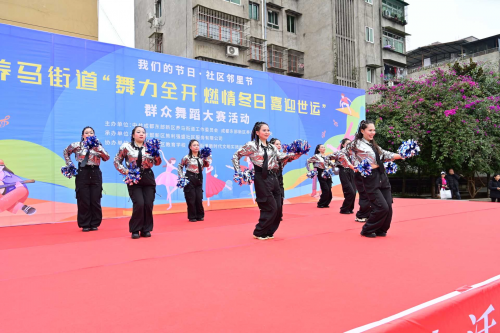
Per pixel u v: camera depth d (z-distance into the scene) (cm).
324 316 202
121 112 740
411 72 2670
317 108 1062
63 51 682
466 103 1456
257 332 182
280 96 988
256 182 455
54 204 663
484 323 225
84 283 272
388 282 267
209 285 264
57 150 669
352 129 1139
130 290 254
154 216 743
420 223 572
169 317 204
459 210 753
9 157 625
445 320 198
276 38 2067
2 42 626
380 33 2316
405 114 1495
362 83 2178
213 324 193
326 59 2053
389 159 470
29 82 647
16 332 185
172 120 803
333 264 324
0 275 297
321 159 857
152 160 493
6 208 619
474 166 1520
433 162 1520
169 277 287
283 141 988
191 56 1688
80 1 1052
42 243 447
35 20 980
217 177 866
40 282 276
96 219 566
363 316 202
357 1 2189
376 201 451
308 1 2139
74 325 193
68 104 683
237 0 1828
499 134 1527
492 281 250
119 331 185
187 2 1719
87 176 553
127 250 396
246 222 640
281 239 453
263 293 244
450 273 288
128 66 752
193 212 658
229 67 896
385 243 419
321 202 870
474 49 2952
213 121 863
